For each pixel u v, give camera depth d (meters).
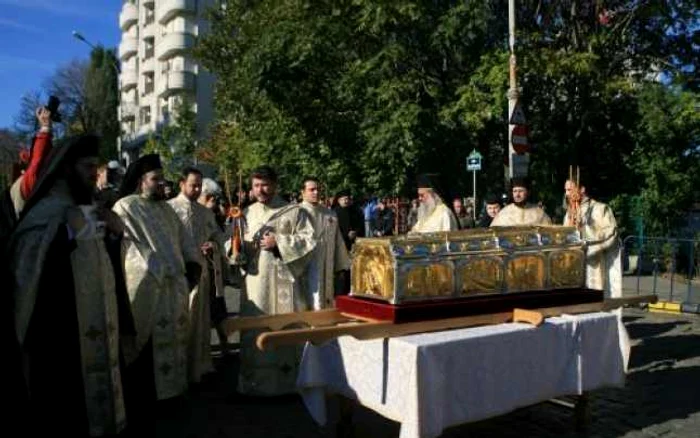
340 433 4.73
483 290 4.58
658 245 13.02
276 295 5.95
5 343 4.09
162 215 5.84
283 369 5.94
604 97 14.21
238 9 23.38
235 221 6.19
